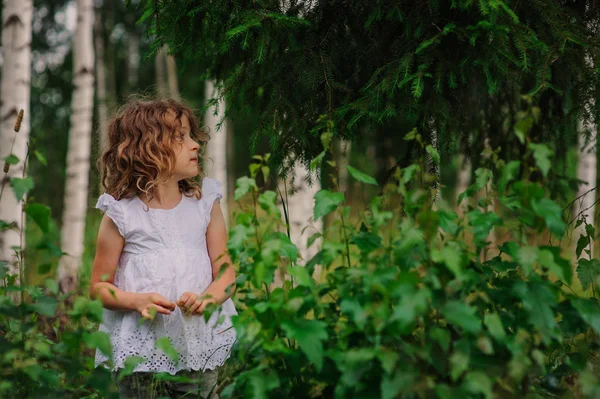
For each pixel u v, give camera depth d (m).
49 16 11.11
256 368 1.45
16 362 1.62
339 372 1.49
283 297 1.43
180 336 2.11
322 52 2.47
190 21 2.57
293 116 2.53
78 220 5.55
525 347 1.37
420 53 2.28
